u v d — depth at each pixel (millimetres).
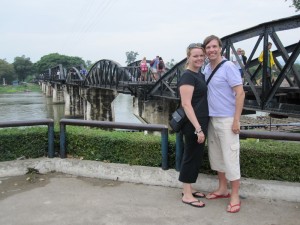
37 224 3955
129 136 5734
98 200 4648
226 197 4664
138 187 5160
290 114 8164
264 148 4840
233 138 4215
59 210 4332
